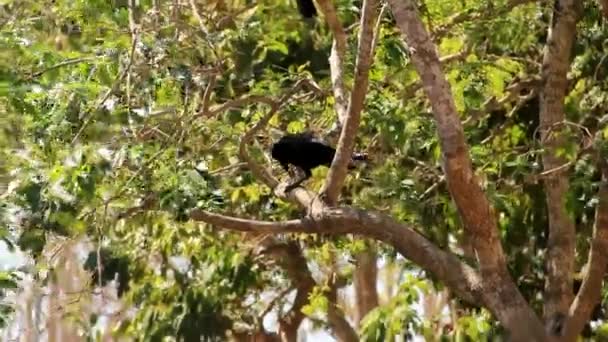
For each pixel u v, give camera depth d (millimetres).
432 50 10758
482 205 10867
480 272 11156
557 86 13734
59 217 11586
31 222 11891
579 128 13516
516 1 14273
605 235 12672
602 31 15172
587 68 15312
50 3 13469
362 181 14680
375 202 14195
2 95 11664
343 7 14445
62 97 11789
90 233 13586
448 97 10711
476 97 13664
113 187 11805
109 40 12578
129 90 11555
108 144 11867
